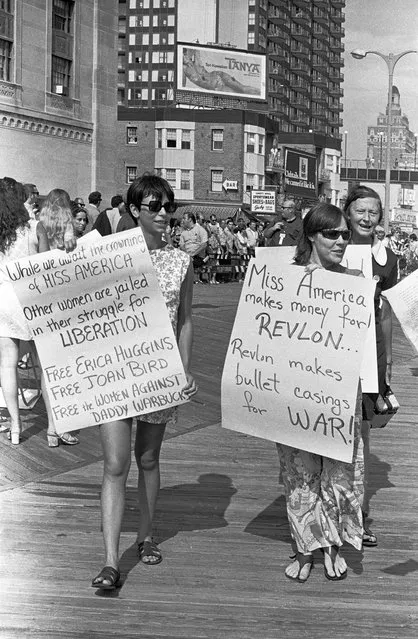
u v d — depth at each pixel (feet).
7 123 109.60
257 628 15.16
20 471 24.27
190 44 266.98
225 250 110.83
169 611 15.70
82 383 17.21
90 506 21.43
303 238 17.24
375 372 18.75
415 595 16.74
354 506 17.22
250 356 17.38
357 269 19.38
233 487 23.57
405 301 19.58
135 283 17.21
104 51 127.44
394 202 369.71
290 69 466.70
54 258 17.20
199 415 32.63
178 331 17.89
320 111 509.76
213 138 271.08
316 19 485.56
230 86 274.98
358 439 17.26
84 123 124.36
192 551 18.67
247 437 29.53
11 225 25.62
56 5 118.32
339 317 16.72
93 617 15.35
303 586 17.01
